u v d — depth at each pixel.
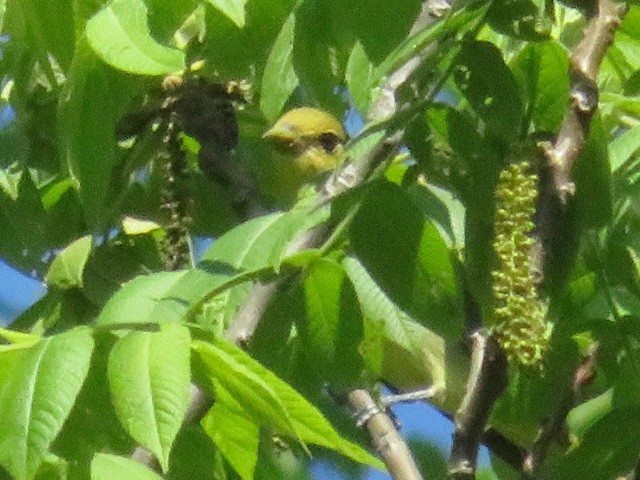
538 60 5.49
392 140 5.37
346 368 5.47
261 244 4.91
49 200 7.75
